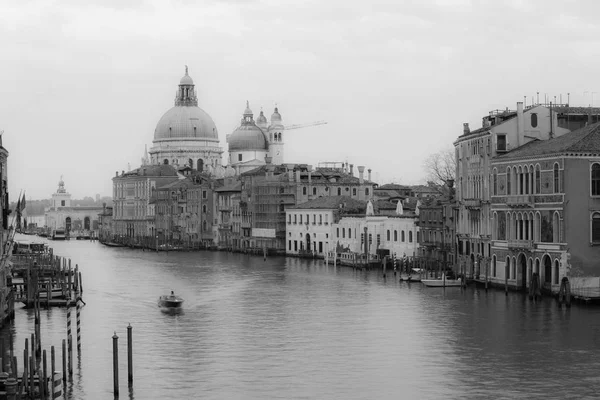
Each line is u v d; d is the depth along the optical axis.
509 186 122.75
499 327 95.75
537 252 115.00
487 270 127.00
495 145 128.62
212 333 96.38
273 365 80.56
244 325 101.44
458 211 142.50
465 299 117.12
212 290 137.62
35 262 148.38
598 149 109.75
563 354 83.00
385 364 80.50
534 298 112.88
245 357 83.81
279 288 138.00
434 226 156.50
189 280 155.38
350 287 136.62
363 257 172.38
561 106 139.75
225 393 71.69
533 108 129.62
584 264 110.31
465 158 139.75
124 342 91.69
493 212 126.75
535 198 115.50
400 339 91.38
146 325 102.00
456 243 143.38
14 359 67.38
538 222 115.38
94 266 194.12
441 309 109.06
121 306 118.81
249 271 173.12
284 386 73.56
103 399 70.25
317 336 93.81
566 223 110.12
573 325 95.56
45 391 66.38
